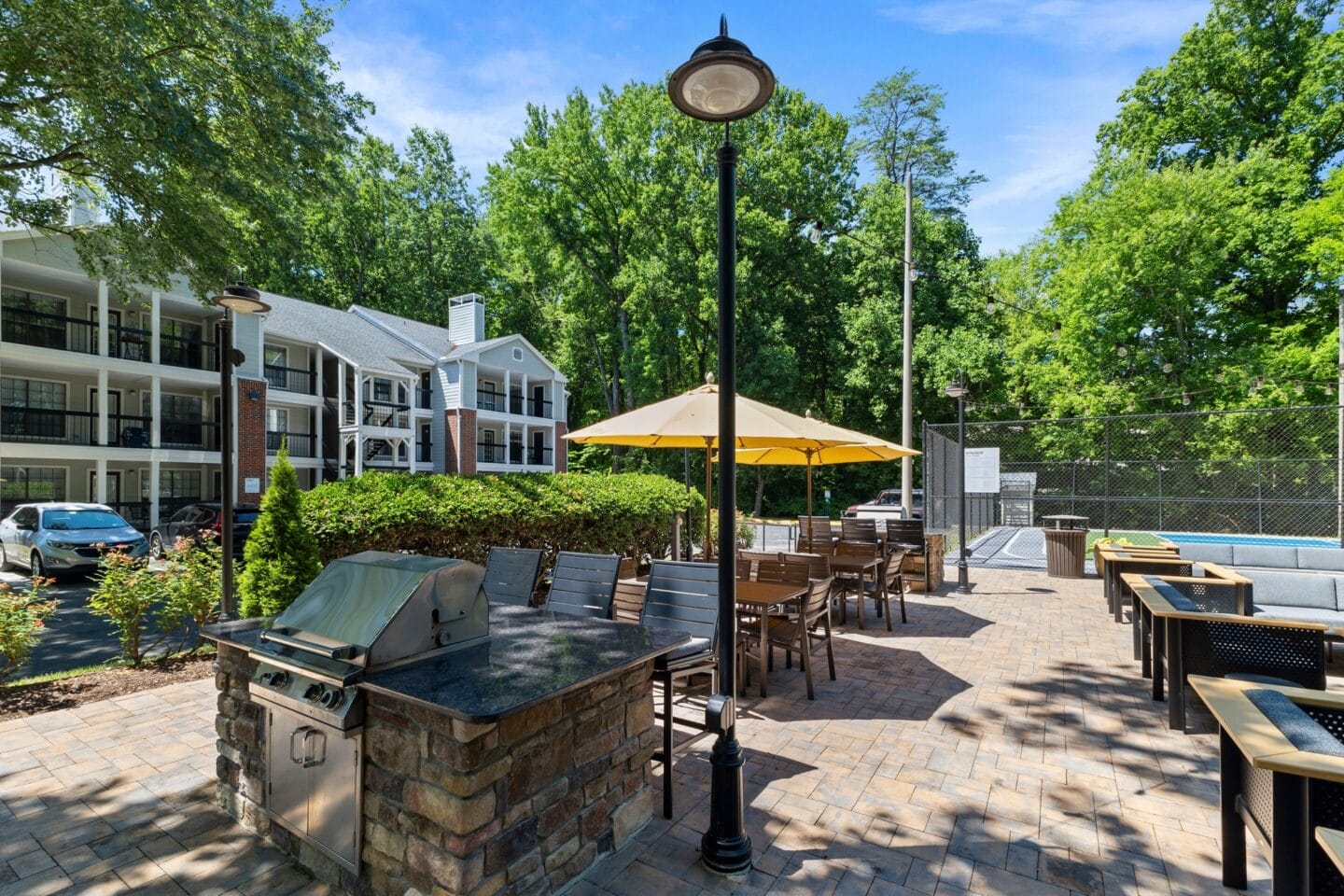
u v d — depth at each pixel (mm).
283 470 5359
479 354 25797
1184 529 18125
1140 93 21750
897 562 7918
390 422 22812
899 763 3764
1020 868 2732
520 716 2348
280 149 9898
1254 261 18516
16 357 14477
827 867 2732
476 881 2148
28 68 8383
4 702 4680
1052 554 10789
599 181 26688
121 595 5469
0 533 12336
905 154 31312
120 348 17281
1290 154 18672
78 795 3309
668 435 4738
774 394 25438
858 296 27766
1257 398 17359
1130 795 3379
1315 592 6102
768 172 25891
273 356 21000
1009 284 28500
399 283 32781
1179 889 2592
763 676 4934
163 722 4297
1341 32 17188
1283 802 2123
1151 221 18719
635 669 2998
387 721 2357
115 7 7805
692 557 9820
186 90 9016
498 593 4754
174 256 10172
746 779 3557
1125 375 20141
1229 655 4172
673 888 2576
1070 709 4652
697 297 26062
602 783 2781
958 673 5543
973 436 24688
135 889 2543
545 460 29984
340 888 2547
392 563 2922
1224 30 20188
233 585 5520
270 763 2812
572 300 29500
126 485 18109
